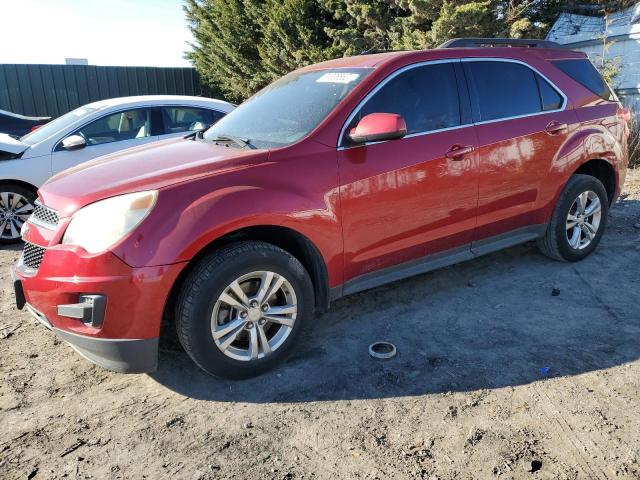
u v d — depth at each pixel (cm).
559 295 426
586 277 459
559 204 461
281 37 1280
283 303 333
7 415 299
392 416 287
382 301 429
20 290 323
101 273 280
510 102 425
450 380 317
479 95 409
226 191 304
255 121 397
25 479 250
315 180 330
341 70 397
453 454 256
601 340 354
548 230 470
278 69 1364
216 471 252
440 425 277
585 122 466
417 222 377
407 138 368
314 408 296
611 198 515
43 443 275
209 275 296
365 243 357
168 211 290
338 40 1188
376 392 309
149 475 251
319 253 337
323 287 348
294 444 268
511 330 373
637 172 851
